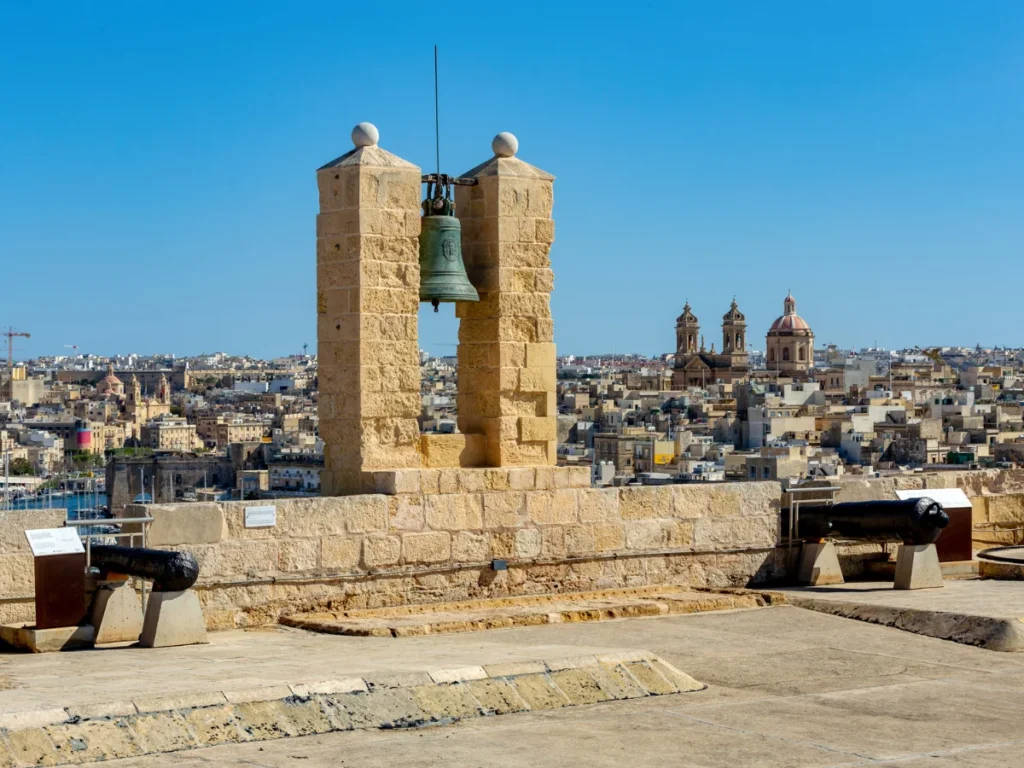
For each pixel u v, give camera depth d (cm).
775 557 2409
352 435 2111
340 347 2119
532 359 2214
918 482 2633
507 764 1361
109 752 1352
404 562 2094
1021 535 2767
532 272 2216
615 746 1430
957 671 1794
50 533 1814
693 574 2339
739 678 1744
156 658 1709
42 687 1498
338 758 1368
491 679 1597
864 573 2498
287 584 2014
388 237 2102
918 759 1412
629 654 1711
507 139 2236
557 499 2219
